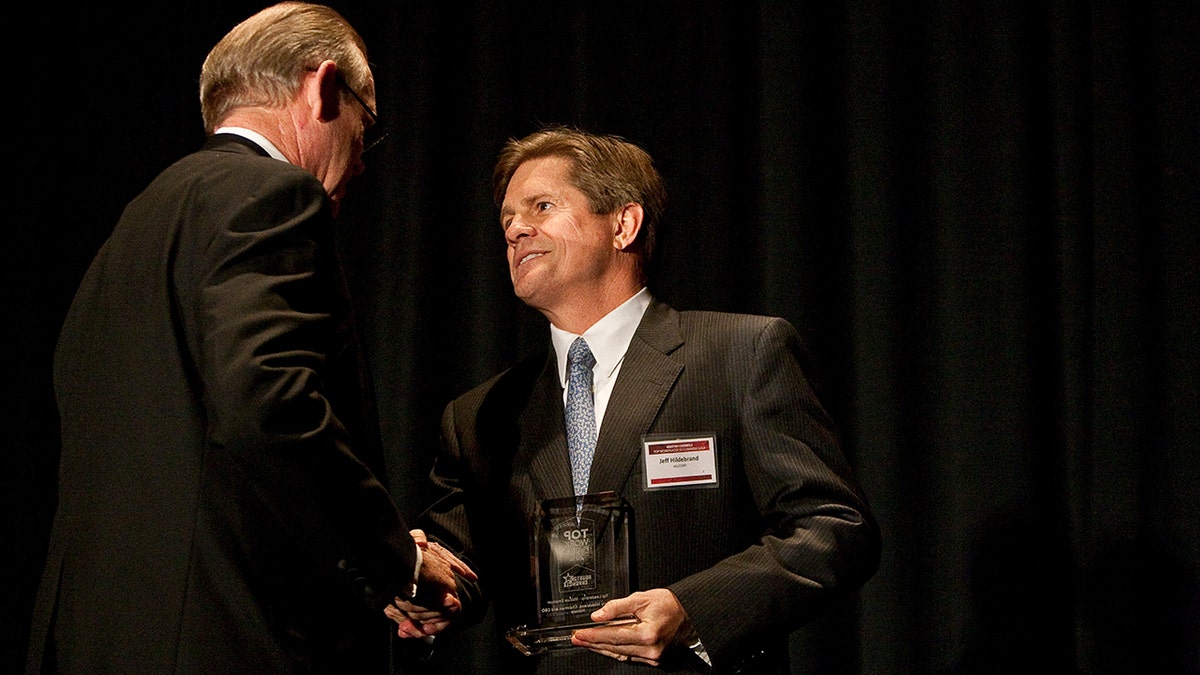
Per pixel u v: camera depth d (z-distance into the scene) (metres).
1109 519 2.22
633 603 1.32
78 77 2.60
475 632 2.38
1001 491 2.26
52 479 2.48
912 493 2.31
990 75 2.39
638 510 1.46
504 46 2.57
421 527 1.70
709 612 1.34
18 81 2.56
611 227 1.64
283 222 1.15
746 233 2.48
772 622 1.36
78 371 1.18
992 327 2.31
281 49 1.36
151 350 1.12
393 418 2.45
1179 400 2.23
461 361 2.52
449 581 1.33
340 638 1.16
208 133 1.39
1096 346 2.28
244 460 1.02
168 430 1.09
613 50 2.56
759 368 1.51
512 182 1.69
